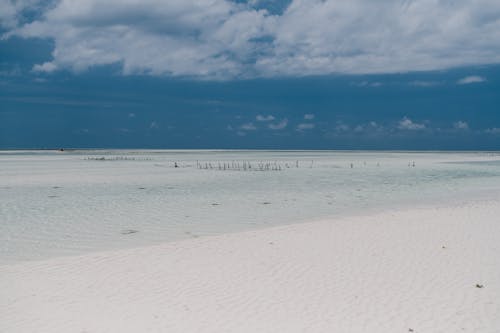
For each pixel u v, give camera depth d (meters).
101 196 27.58
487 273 11.16
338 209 22.83
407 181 37.84
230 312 8.96
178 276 11.20
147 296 9.85
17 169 50.75
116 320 8.59
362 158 96.50
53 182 35.56
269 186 33.59
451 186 33.34
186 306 9.27
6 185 33.28
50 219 20.09
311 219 20.02
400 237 14.86
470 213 19.12
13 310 9.09
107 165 60.31
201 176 42.25
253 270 11.63
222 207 23.61
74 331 8.12
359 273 11.28
